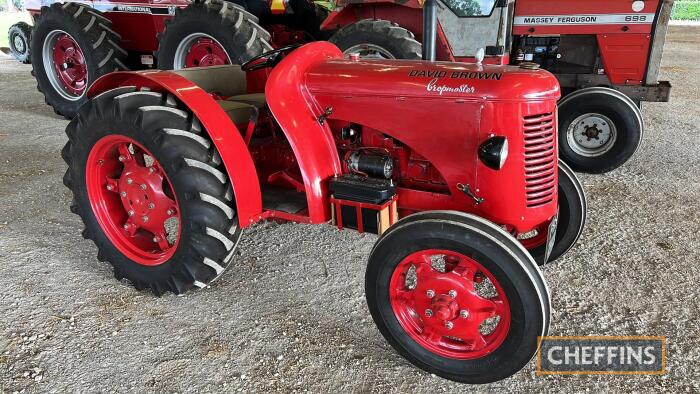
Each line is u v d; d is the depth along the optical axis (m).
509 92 1.92
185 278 2.47
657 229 3.33
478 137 2.00
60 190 3.99
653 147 5.09
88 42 5.55
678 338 2.31
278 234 3.30
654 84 4.72
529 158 2.01
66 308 2.53
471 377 2.01
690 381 2.06
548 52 5.05
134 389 2.03
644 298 2.60
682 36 15.44
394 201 2.26
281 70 2.28
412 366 2.17
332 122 2.43
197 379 2.08
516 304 1.83
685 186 4.08
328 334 2.36
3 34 15.20
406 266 2.04
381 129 2.22
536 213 2.08
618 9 4.59
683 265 2.89
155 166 2.54
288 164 2.77
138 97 2.44
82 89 5.93
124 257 2.68
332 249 3.12
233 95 3.24
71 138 2.68
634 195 3.91
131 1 5.82
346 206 2.26
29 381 2.06
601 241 3.19
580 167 4.46
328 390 2.03
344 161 2.38
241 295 2.65
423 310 2.05
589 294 2.64
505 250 1.80
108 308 2.54
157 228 2.66
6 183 4.11
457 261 2.07
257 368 2.14
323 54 2.46
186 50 5.04
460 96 2.00
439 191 2.27
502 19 4.54
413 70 2.15
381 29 4.37
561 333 2.36
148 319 2.46
